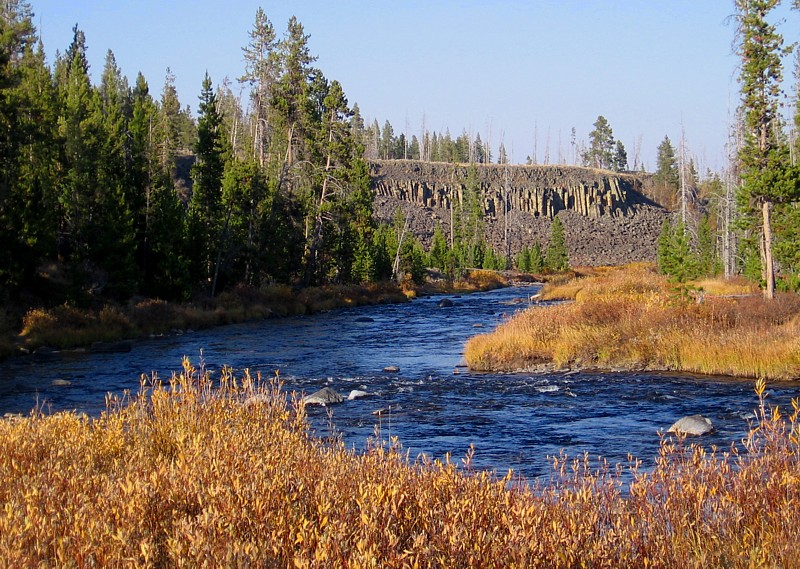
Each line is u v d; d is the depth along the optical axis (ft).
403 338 107.65
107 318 114.52
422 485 17.57
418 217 489.67
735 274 218.18
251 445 21.58
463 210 471.62
